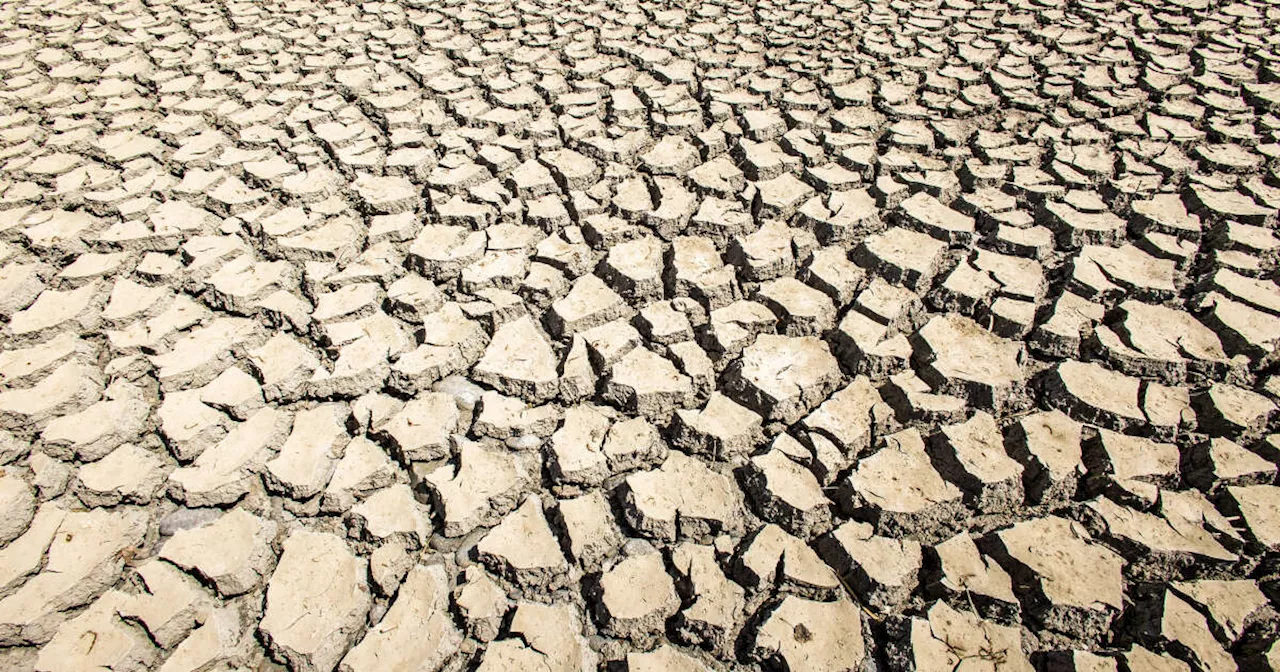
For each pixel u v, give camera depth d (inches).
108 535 69.3
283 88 139.1
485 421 79.6
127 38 158.1
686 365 85.1
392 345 87.7
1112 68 143.2
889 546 68.4
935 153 119.0
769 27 163.0
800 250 101.0
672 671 61.1
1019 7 170.7
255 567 67.2
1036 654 61.4
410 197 110.8
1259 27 158.4
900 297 92.1
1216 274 92.4
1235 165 113.1
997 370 82.0
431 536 70.7
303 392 82.4
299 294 95.3
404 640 62.6
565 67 147.2
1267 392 78.7
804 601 65.2
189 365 84.5
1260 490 69.9
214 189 112.5
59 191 110.9
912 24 163.0
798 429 78.0
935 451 75.5
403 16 168.1
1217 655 59.8
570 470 74.9
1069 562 65.7
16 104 134.6
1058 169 113.3
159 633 62.7
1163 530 67.4
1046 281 94.5
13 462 75.0
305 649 61.5
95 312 91.5
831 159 118.2
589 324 91.3
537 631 63.3
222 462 75.0
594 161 119.7
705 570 67.6
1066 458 73.3
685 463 76.2
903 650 61.7
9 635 61.9
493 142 123.5
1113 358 82.7
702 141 122.5
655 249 101.8
